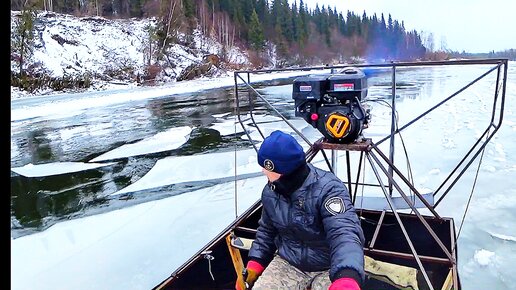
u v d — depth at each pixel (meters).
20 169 6.79
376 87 18.80
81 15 33.66
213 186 5.47
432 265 2.29
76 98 18.58
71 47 26.77
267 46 46.94
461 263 3.15
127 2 38.41
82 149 8.27
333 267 1.58
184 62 33.03
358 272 1.53
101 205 4.98
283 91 19.19
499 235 3.56
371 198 3.86
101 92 21.94
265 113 12.28
